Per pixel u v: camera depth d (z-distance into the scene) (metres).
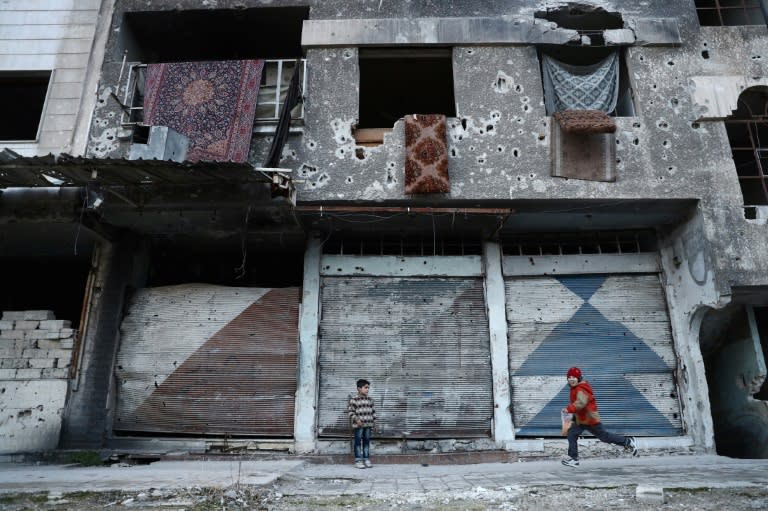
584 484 5.35
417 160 8.70
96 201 8.09
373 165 8.90
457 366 9.09
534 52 9.52
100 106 9.26
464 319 9.32
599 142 8.91
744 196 11.13
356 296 9.41
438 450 8.73
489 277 9.51
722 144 9.03
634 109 9.38
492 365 9.07
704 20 11.21
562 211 9.12
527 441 8.71
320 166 8.89
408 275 9.48
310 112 9.18
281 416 8.82
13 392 8.67
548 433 8.87
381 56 9.67
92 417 8.73
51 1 10.04
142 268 9.93
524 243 10.03
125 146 9.01
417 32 9.52
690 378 8.98
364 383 8.07
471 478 6.18
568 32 9.54
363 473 6.98
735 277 8.38
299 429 8.72
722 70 9.41
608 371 9.12
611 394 9.03
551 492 5.10
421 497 5.00
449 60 9.88
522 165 8.88
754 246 8.53
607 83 9.48
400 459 8.36
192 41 10.73
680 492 4.98
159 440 8.84
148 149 7.68
